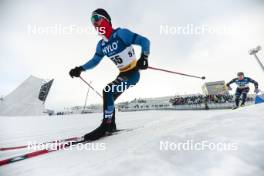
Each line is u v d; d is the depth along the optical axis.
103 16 2.37
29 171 1.26
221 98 17.17
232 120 1.56
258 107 1.83
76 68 2.75
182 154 1.14
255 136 1.17
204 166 0.99
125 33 2.31
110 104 2.27
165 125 2.37
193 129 1.54
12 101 22.30
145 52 2.24
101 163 1.23
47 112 27.55
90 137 2.13
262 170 0.87
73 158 1.47
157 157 1.16
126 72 2.48
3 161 1.45
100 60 2.79
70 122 5.80
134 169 1.05
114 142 1.85
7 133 3.29
